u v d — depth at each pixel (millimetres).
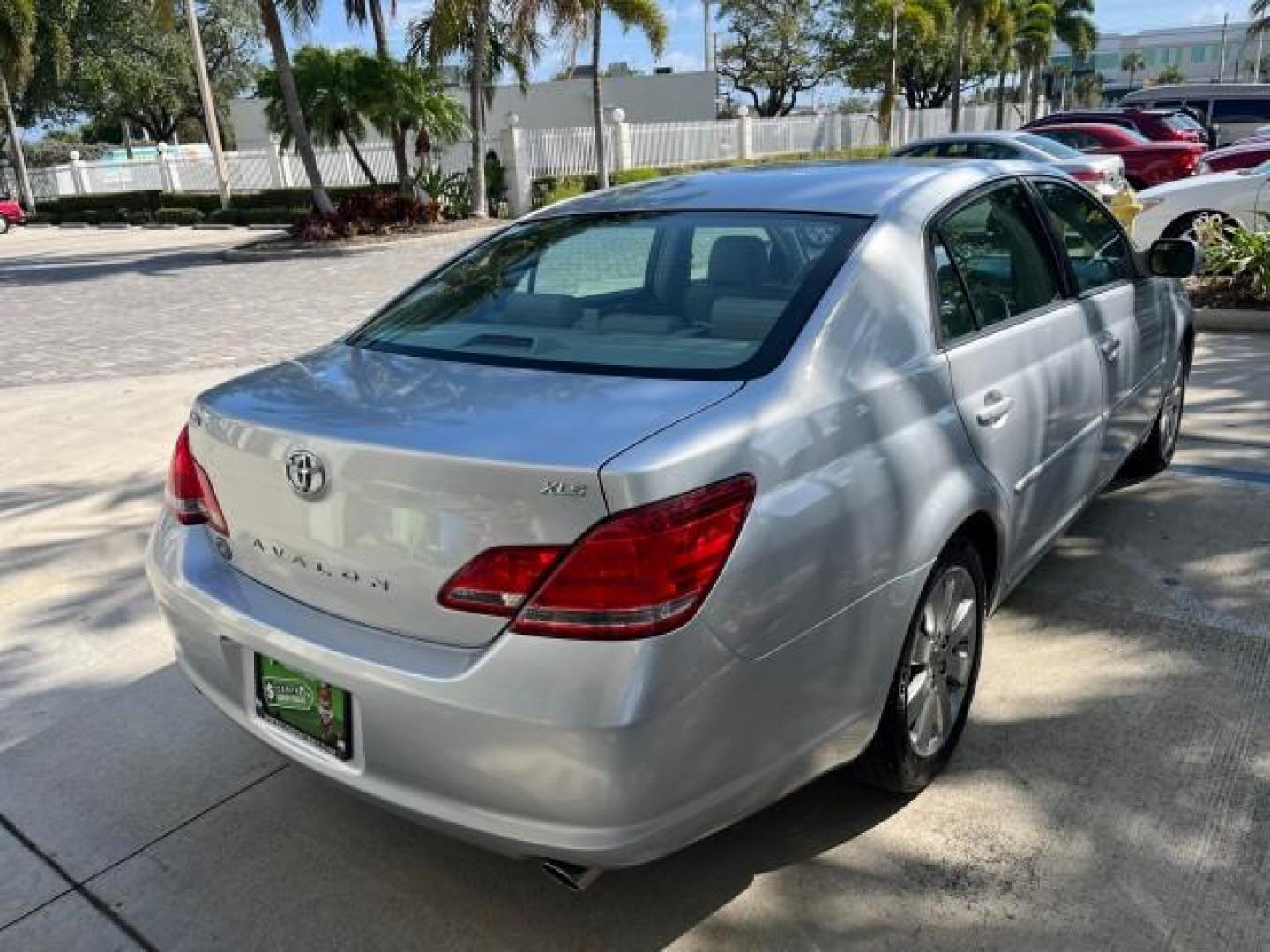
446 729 2076
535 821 2061
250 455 2410
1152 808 2820
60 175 36688
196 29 28078
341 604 2297
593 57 23469
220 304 13188
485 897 2652
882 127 35062
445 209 23031
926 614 2752
